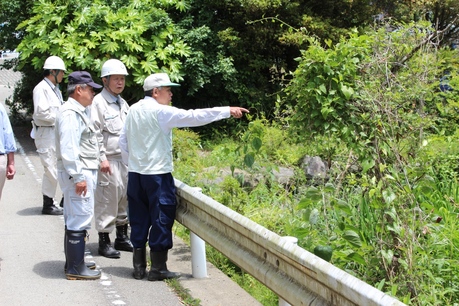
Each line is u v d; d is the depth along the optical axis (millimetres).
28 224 9227
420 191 6797
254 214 8219
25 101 17766
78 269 6938
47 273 7152
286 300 4848
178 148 12500
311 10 16016
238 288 6809
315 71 6617
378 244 6660
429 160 8367
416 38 7922
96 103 7797
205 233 6375
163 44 15266
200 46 15828
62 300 6348
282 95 15992
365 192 7215
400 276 6172
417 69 7430
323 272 4324
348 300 4090
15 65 17125
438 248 6875
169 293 6590
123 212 8047
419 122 6895
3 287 6695
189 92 15695
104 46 14508
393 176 6410
